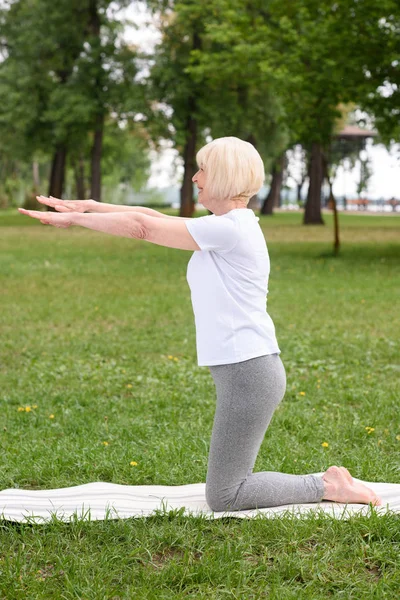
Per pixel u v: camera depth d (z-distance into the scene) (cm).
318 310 1136
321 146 2039
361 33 1864
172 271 1712
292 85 1961
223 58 2362
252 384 333
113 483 417
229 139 343
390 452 487
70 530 350
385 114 2017
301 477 374
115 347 866
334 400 625
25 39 3534
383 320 1046
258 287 338
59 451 473
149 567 313
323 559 318
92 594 290
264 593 296
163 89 3425
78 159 4612
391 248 2278
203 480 425
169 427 540
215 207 348
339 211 6512
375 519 345
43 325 1014
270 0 2431
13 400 626
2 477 429
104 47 3459
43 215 324
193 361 797
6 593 291
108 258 2009
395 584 298
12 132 3797
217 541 337
